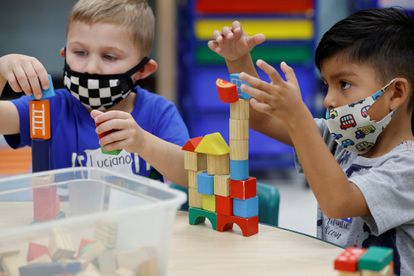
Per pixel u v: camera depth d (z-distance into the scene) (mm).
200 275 743
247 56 1168
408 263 1000
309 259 801
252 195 900
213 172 915
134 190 775
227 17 2939
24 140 1272
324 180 893
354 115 1023
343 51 1012
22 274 650
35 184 845
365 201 928
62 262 656
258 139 3084
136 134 1019
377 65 1002
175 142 1253
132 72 1217
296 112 864
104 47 1176
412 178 956
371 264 553
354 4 3289
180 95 3178
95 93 1190
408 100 1046
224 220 916
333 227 1114
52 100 1301
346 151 1167
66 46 1236
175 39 3328
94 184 834
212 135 927
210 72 2996
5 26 3543
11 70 991
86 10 1170
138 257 677
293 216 2572
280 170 3512
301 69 2973
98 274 660
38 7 3551
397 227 1005
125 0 1225
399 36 1018
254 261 793
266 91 844
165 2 3311
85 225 640
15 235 600
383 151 1069
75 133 1278
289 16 2938
